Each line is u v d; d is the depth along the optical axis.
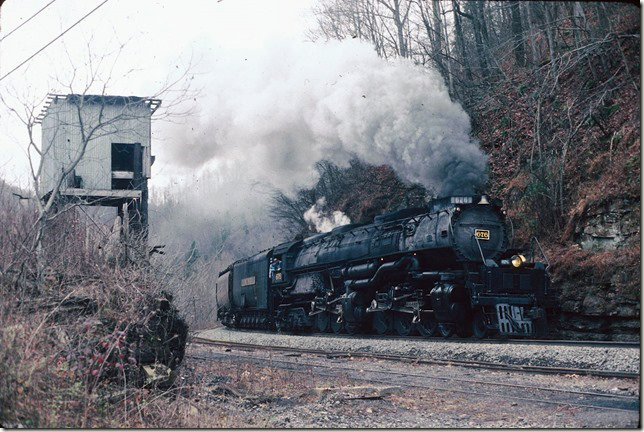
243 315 33.53
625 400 9.42
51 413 7.75
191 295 14.59
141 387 9.62
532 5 26.09
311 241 26.72
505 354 14.11
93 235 11.79
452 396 10.57
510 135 26.55
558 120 24.19
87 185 16.52
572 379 11.50
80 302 9.86
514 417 8.86
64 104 15.73
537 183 23.59
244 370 13.37
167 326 10.86
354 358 16.58
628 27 22.64
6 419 7.39
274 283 28.72
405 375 12.88
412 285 19.58
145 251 12.13
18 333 8.15
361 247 21.98
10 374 7.67
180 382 10.52
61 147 15.84
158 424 8.50
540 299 17.59
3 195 11.69
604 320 19.36
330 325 24.38
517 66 28.39
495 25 29.36
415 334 20.06
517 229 23.81
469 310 17.83
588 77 24.36
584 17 24.02
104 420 8.20
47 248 11.16
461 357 14.97
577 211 21.69
